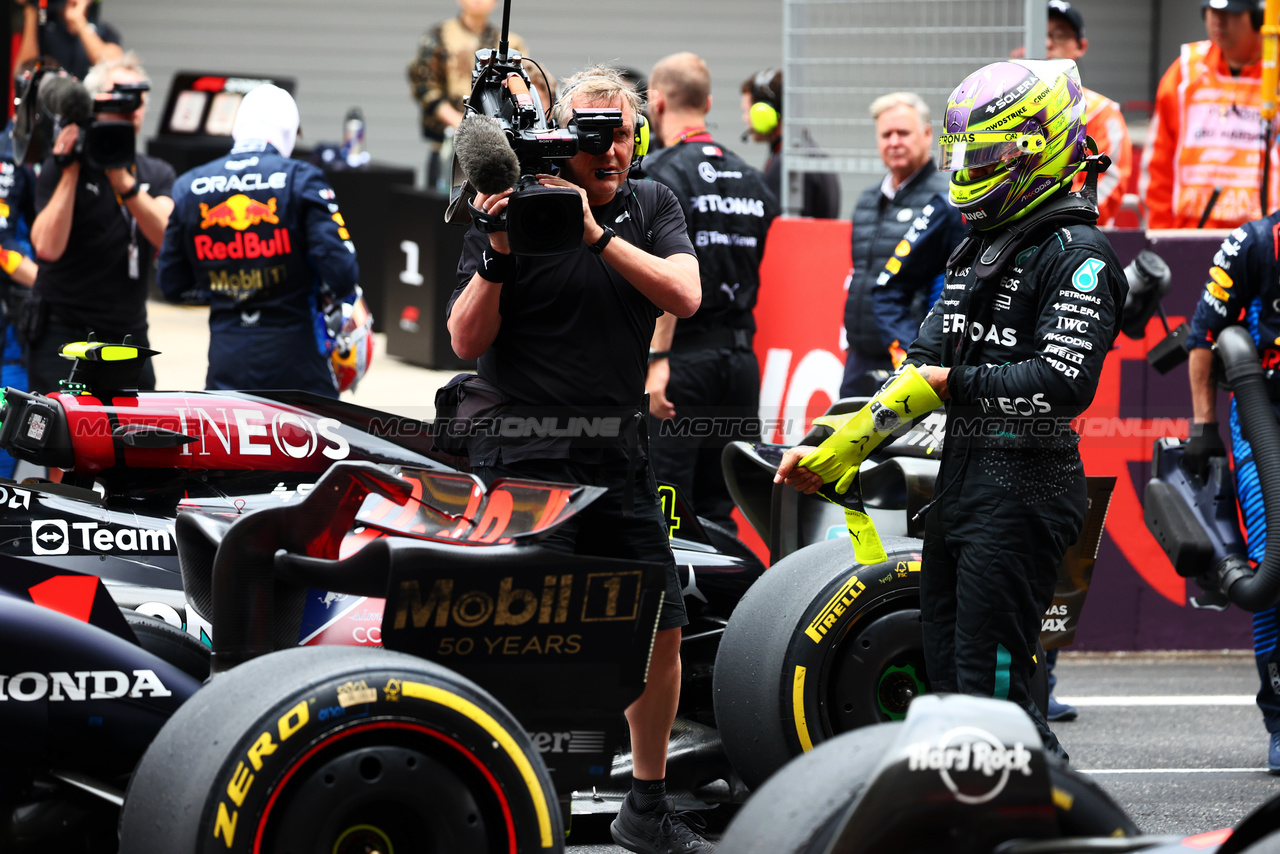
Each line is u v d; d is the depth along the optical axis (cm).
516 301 1182
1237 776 1653
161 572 1308
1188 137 2742
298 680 855
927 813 760
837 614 1286
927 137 2066
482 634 955
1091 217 1166
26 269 2195
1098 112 2505
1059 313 1132
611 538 1210
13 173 2161
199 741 845
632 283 1166
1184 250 2172
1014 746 778
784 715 1274
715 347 2020
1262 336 1664
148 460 1327
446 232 3616
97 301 2083
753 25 6097
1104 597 2252
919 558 1314
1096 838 778
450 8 6106
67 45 3628
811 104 2447
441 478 1109
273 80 4597
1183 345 1766
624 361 1196
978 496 1166
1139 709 1966
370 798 856
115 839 1052
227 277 1864
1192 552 1670
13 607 984
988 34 2344
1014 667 1166
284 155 1906
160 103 6084
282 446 1360
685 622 1232
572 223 1040
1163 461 1750
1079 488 1184
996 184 1159
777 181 2744
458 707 881
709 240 1989
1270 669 1680
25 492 1291
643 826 1247
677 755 1410
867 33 2355
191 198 1867
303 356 1889
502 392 1199
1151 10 5772
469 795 881
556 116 1206
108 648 1006
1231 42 2670
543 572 970
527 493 1042
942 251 1980
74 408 1313
